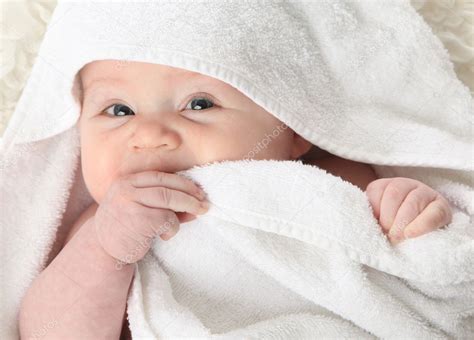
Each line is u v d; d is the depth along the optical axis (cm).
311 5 134
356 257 114
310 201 117
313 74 133
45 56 133
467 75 154
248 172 119
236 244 119
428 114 137
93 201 148
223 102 124
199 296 122
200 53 120
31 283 136
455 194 131
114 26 122
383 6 137
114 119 126
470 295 117
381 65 136
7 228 136
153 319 116
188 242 122
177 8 121
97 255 119
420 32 136
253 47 125
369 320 115
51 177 141
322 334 116
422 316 116
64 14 129
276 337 113
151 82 122
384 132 135
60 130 137
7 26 154
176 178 116
